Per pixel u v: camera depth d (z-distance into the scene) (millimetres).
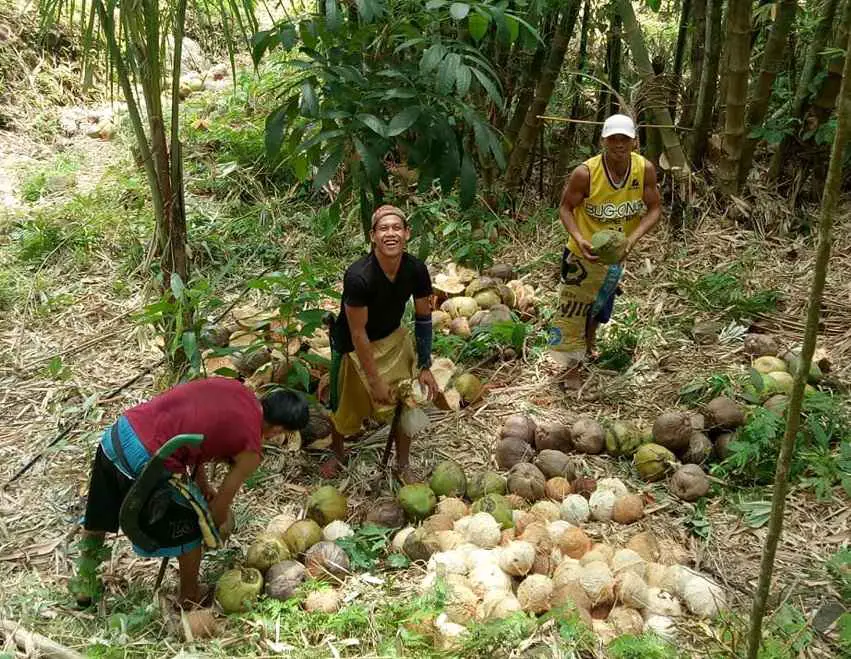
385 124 4258
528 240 6281
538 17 5543
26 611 3320
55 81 8375
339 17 3938
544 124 6531
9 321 5414
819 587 3414
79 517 3891
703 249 6016
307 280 4441
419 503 3748
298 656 3039
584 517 3762
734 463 3982
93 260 6031
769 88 6051
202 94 8523
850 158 6238
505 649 2986
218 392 3102
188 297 4469
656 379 4809
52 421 4551
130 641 3143
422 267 3762
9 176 7133
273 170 6836
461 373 4824
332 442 4211
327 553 3467
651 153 6332
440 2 4012
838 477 3877
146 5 4098
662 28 8797
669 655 2910
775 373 4465
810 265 5820
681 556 3576
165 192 4582
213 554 3623
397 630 3121
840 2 6344
